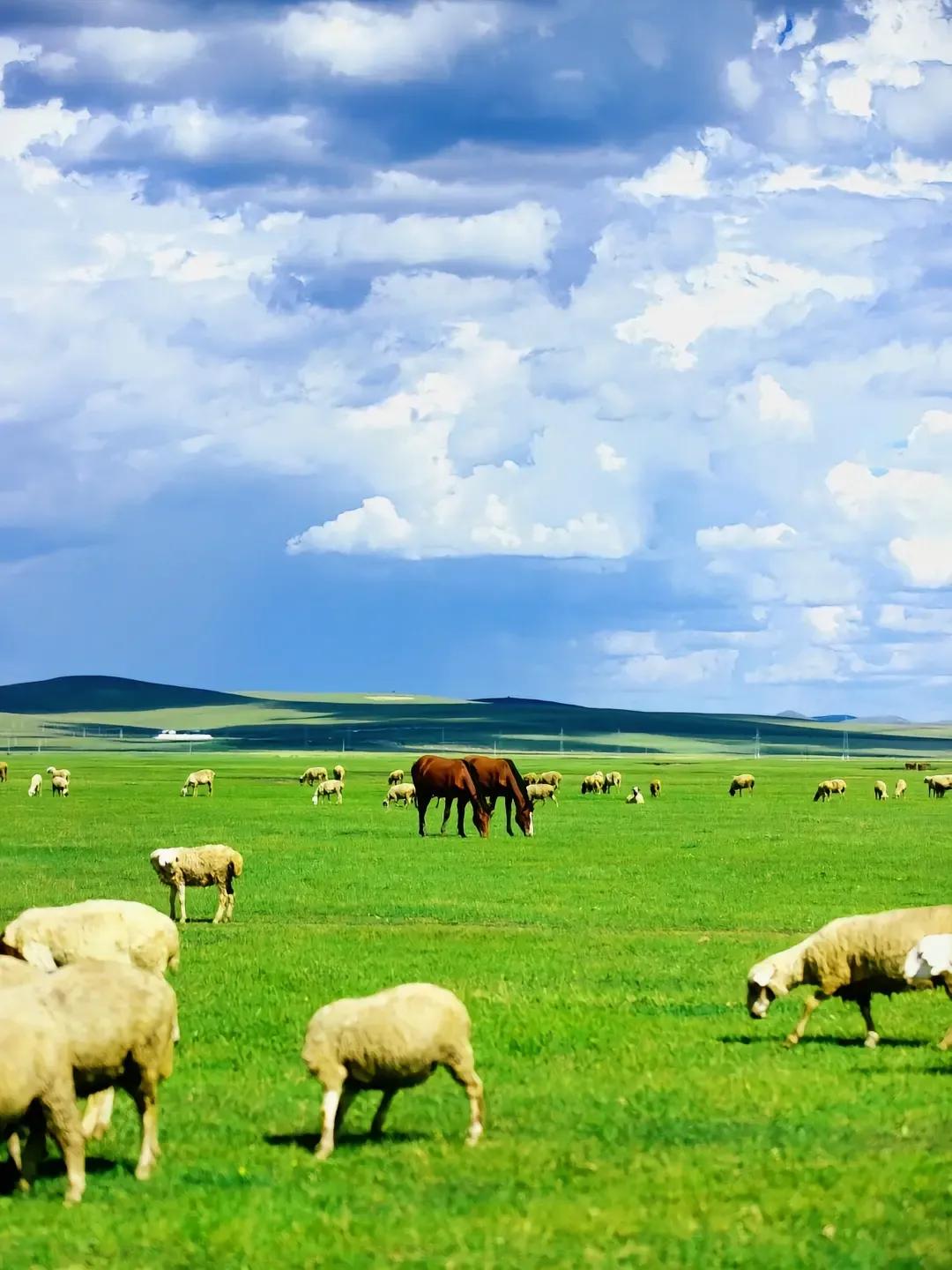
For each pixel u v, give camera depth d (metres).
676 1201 13.57
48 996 14.52
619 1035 21.83
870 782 141.88
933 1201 13.37
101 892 41.78
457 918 36.94
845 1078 18.88
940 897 40.06
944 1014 23.66
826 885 43.03
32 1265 12.28
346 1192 14.17
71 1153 14.05
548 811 83.50
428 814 78.88
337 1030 15.58
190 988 26.19
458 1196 13.94
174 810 81.12
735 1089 18.19
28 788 107.62
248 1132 16.72
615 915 37.03
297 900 40.62
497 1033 21.92
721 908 38.12
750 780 111.00
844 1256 11.96
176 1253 12.45
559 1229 12.82
